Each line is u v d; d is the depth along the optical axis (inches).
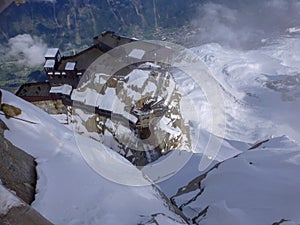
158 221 336.8
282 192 449.4
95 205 325.4
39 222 214.1
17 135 371.9
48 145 390.9
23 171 319.3
